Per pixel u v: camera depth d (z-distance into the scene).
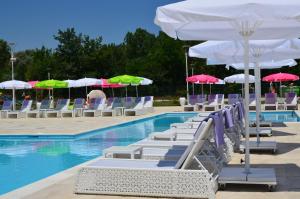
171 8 5.45
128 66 54.81
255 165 7.43
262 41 9.47
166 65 50.09
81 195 5.82
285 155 8.38
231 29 7.66
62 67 53.06
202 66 47.66
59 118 23.45
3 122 21.77
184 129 11.05
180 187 5.50
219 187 5.94
